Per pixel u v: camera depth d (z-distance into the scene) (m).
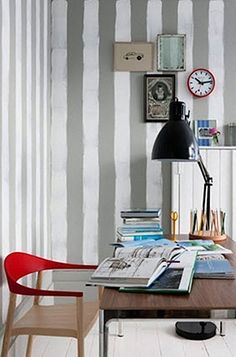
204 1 4.03
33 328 2.22
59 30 4.05
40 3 3.57
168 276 1.83
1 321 2.50
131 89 4.04
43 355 3.05
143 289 1.68
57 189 4.07
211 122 3.96
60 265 2.67
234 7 4.03
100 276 1.75
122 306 1.53
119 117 4.05
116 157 4.05
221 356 3.03
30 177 3.24
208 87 4.01
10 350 2.64
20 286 2.18
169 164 4.04
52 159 4.07
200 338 3.31
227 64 4.03
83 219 4.08
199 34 4.04
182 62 4.02
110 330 3.53
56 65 4.05
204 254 2.33
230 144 3.95
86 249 4.09
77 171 4.07
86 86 4.05
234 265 2.12
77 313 2.16
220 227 2.99
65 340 3.32
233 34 4.03
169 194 4.04
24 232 3.06
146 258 1.98
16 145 2.82
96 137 4.06
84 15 4.05
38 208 3.53
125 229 2.89
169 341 3.29
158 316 1.52
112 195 4.07
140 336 3.39
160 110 4.03
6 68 2.57
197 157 2.61
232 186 3.65
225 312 1.52
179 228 3.67
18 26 2.86
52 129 4.06
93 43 4.04
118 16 4.04
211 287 1.76
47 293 2.16
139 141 4.05
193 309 1.52
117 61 4.02
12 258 2.42
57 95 4.05
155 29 4.04
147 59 4.02
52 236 4.08
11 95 2.69
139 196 4.05
